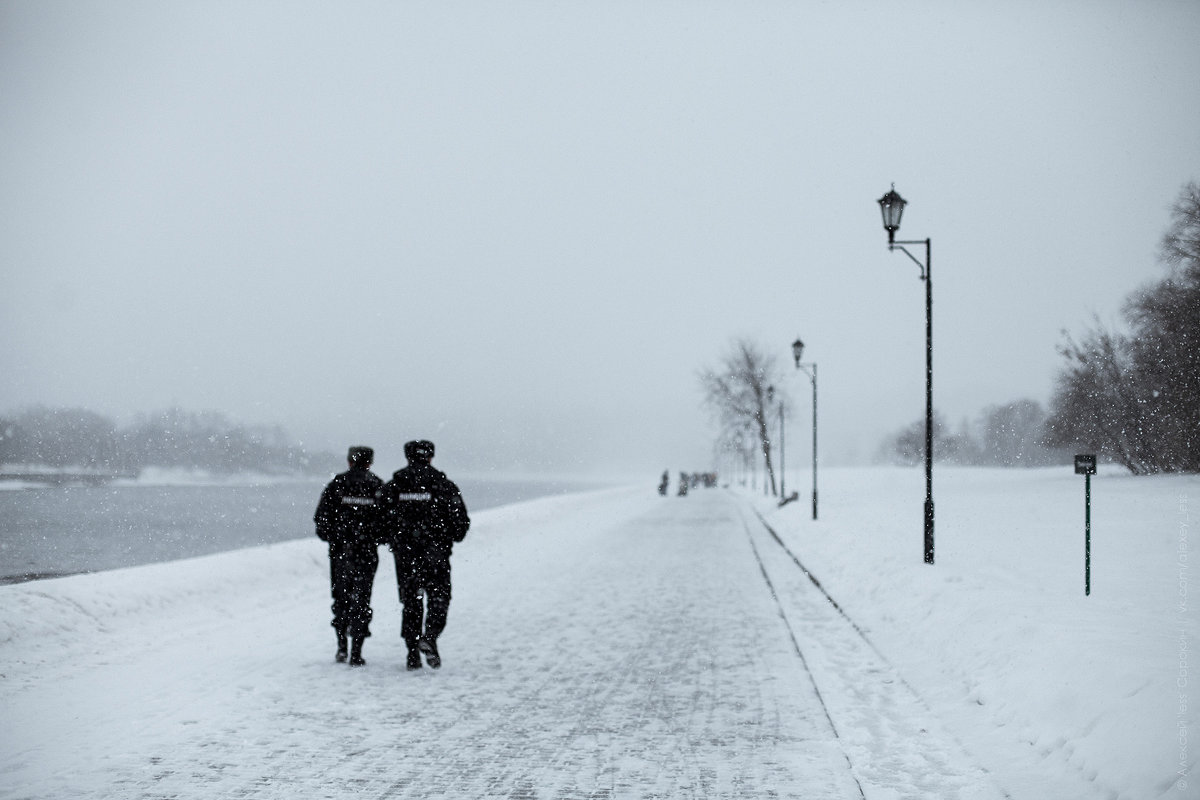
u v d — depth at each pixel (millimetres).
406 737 6410
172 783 5383
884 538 19312
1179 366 36312
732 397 59938
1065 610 8961
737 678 8430
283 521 52594
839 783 5426
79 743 6191
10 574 21578
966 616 9508
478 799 5152
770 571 18328
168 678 8219
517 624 11664
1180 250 35062
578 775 5590
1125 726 5352
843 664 9031
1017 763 5652
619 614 12531
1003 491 36844
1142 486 32781
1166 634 7508
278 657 9273
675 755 6012
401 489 8953
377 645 10102
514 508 40625
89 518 55281
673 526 34125
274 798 5137
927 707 7172
